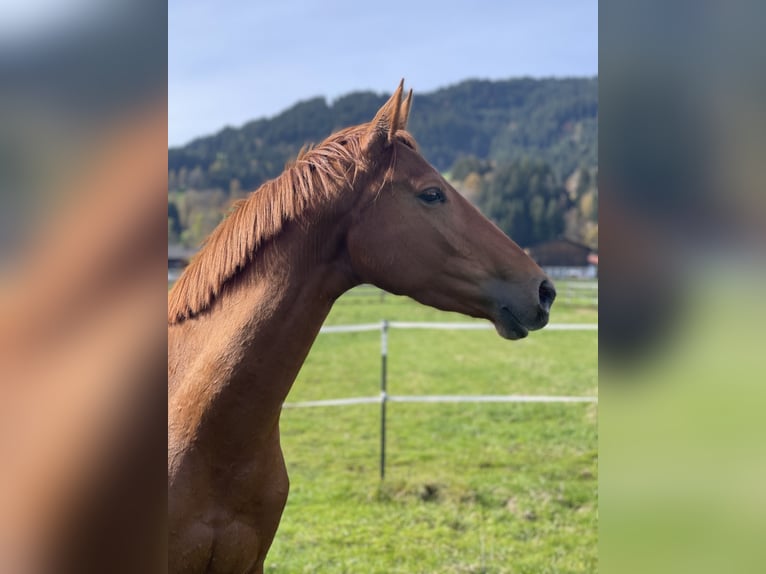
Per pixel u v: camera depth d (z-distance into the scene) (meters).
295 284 1.88
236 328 1.83
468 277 1.94
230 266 1.88
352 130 2.04
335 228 1.90
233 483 1.85
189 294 1.93
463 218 1.97
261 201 1.91
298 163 1.97
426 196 1.91
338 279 1.94
